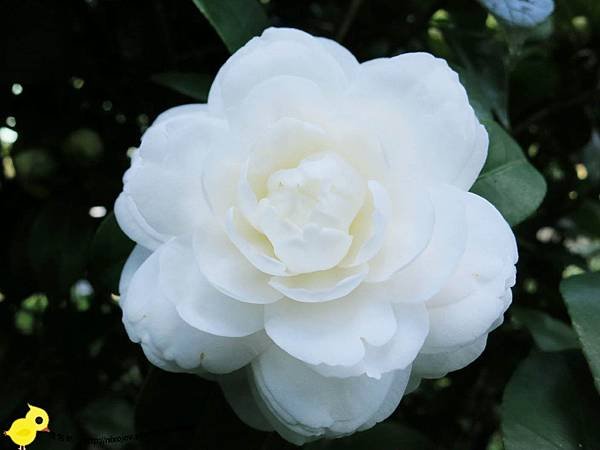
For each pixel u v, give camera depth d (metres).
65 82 0.31
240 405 0.20
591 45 0.31
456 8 0.28
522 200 0.22
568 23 0.31
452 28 0.27
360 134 0.17
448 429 0.42
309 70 0.17
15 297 0.32
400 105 0.17
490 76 0.26
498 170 0.22
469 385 0.40
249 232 0.17
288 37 0.18
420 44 0.31
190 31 0.33
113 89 0.32
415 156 0.17
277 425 0.18
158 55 0.32
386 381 0.17
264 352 0.17
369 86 0.17
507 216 0.22
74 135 0.30
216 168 0.17
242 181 0.16
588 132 0.34
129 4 0.32
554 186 0.38
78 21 0.31
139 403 0.23
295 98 0.17
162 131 0.17
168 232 0.17
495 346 0.37
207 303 0.17
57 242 0.28
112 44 0.32
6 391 0.29
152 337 0.17
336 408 0.16
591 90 0.32
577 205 0.38
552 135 0.35
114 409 0.29
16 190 0.33
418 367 0.18
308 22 0.35
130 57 0.33
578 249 0.46
